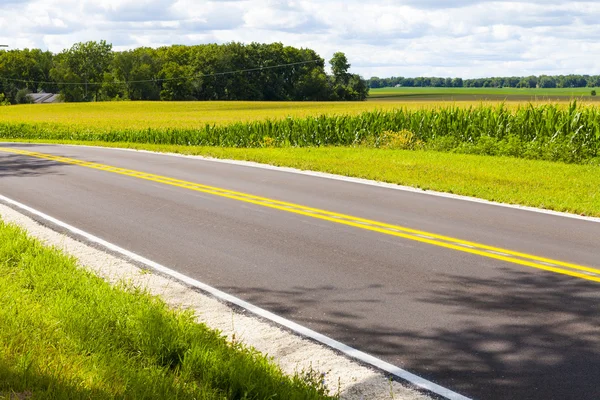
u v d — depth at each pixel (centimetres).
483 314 611
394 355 518
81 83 17400
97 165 1991
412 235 956
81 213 1155
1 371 410
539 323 585
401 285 707
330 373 486
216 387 437
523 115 2444
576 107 2325
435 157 2105
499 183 1518
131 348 503
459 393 448
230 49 16788
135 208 1203
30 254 764
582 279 725
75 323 523
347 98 16950
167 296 673
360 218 1091
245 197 1323
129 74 16838
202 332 523
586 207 1180
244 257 838
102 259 827
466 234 964
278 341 551
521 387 457
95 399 389
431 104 3017
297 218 1095
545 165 1895
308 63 17425
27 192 1413
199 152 2400
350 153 2273
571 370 484
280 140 3269
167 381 425
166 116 7619
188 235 970
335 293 682
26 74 18588
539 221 1074
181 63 18050
